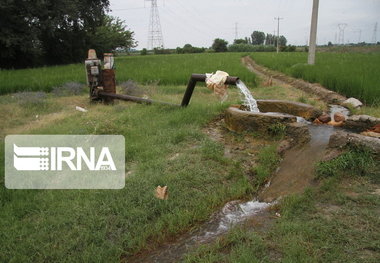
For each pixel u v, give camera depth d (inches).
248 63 1228.5
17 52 1095.0
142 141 226.2
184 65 855.7
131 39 1851.6
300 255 112.0
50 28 1055.6
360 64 625.9
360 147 177.8
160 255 126.8
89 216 142.6
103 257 122.6
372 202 141.9
